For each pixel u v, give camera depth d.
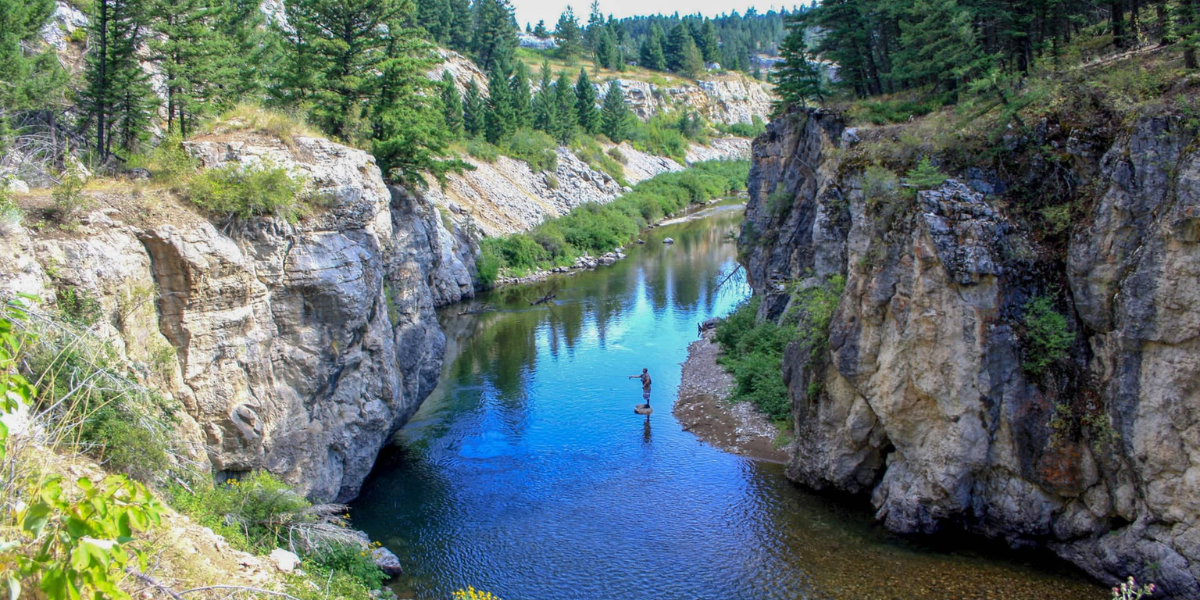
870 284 22.30
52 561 7.88
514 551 23.23
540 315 55.09
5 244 16.72
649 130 138.50
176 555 12.71
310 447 23.59
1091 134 20.31
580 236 79.75
